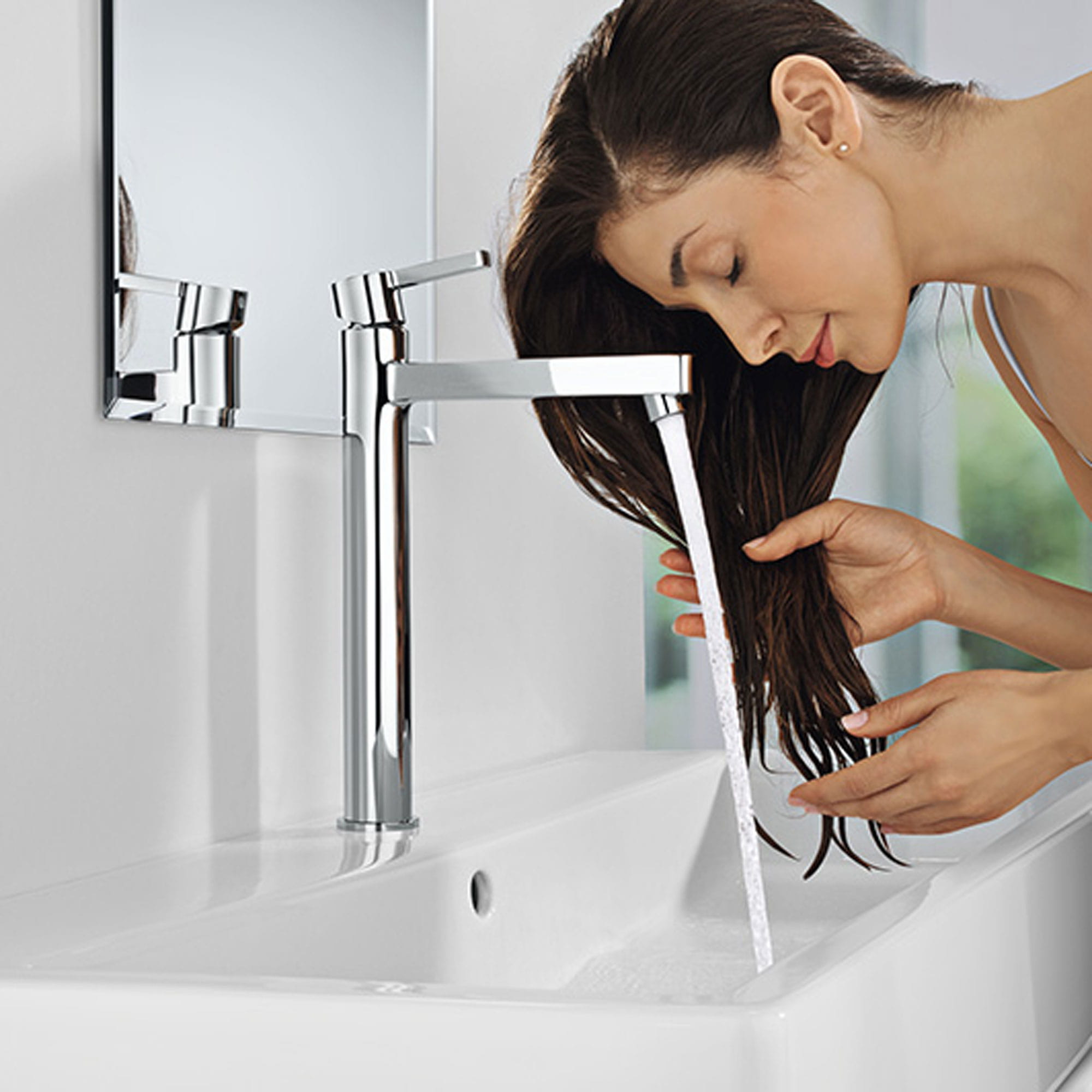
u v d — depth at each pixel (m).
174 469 0.90
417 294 1.16
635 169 1.31
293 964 0.73
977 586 1.44
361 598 0.93
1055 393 1.52
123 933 0.66
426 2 1.16
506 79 1.30
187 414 0.89
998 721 1.29
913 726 1.32
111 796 0.85
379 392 0.93
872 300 1.36
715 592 0.90
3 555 0.78
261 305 0.97
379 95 1.10
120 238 0.85
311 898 0.75
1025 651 1.45
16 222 0.79
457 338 1.24
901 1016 0.53
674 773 1.22
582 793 1.11
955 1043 0.59
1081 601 1.46
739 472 1.42
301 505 1.02
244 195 0.96
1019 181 1.39
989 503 1.80
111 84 0.85
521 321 1.31
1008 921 0.67
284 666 1.00
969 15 1.77
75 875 0.82
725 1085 0.44
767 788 1.38
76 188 0.83
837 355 1.38
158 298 0.87
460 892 0.87
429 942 0.84
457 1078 0.46
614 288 1.35
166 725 0.89
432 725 1.17
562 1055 0.46
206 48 0.92
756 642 1.42
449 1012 0.47
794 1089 0.44
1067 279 1.42
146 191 0.87
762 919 0.86
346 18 1.06
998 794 1.30
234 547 0.95
